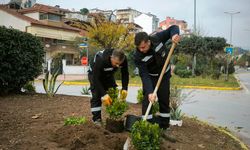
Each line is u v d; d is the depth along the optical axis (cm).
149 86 541
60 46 5009
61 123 637
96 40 3650
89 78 643
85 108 827
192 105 1342
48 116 710
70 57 5153
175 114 737
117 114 581
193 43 3991
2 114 708
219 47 4153
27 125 612
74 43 4925
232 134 802
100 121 636
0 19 4891
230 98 1670
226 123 967
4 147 473
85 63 3319
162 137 581
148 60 552
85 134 510
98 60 586
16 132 556
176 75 3588
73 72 4341
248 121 1009
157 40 546
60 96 1066
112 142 501
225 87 2319
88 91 1302
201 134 684
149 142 461
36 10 5041
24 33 1084
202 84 2514
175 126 721
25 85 1141
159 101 590
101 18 3744
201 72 3709
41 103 895
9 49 1034
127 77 620
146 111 520
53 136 529
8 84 1064
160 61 557
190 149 553
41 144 493
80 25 4084
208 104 1395
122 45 3500
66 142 496
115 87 653
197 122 831
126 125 588
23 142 498
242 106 1360
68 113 754
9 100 941
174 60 3997
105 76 621
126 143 486
